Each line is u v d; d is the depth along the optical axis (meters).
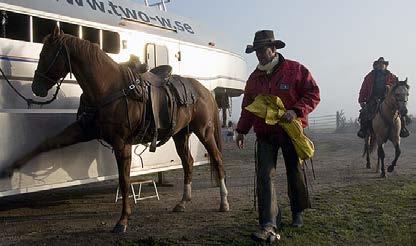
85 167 6.55
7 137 5.65
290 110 5.07
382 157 10.27
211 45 10.07
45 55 5.54
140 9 8.40
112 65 5.77
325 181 9.48
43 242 5.27
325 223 5.88
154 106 6.11
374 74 11.30
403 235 5.34
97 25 7.11
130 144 5.91
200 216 6.51
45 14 6.34
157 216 6.53
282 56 5.30
